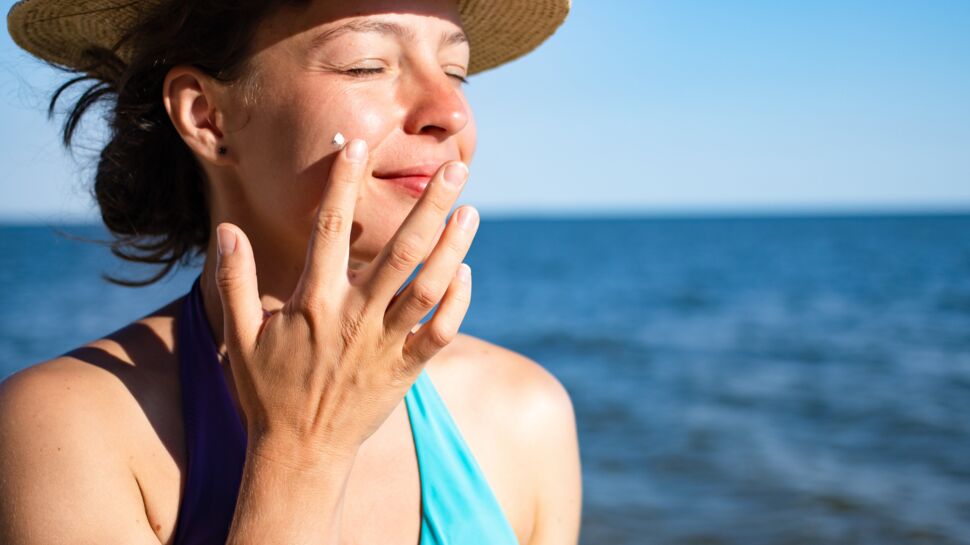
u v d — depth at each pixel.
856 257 62.59
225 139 1.60
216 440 1.52
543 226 184.00
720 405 13.70
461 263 1.33
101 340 1.61
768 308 30.20
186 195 1.81
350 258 1.52
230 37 1.52
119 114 1.72
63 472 1.35
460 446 1.74
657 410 13.38
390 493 1.64
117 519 1.37
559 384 2.07
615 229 151.00
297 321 1.28
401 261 1.24
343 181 1.26
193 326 1.64
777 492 9.11
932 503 8.70
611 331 24.31
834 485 9.33
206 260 1.70
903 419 12.48
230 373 1.59
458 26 1.59
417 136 1.47
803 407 13.42
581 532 7.98
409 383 1.34
